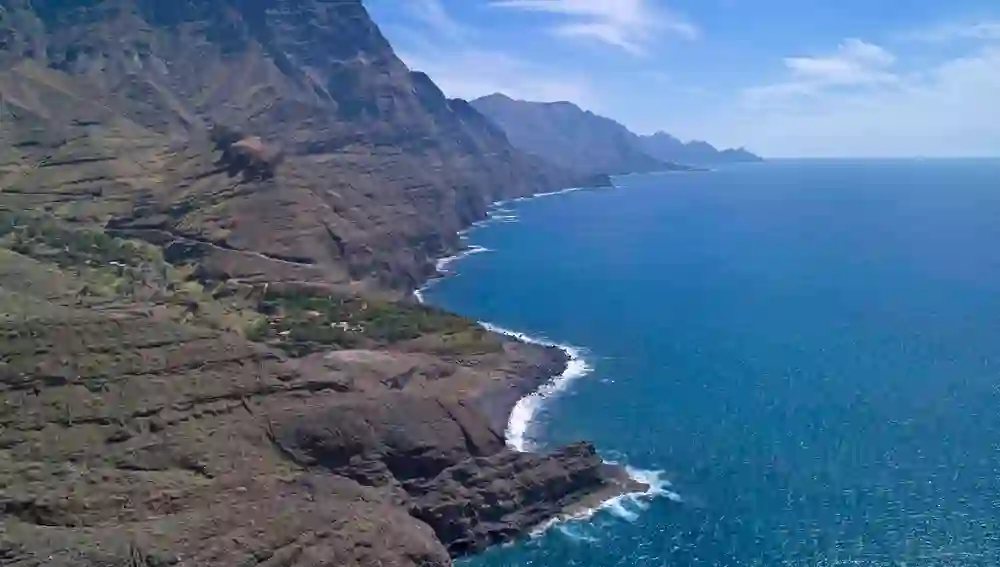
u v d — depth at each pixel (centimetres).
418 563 7881
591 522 9275
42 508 7462
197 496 7981
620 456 10769
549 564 8556
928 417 11712
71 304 11975
